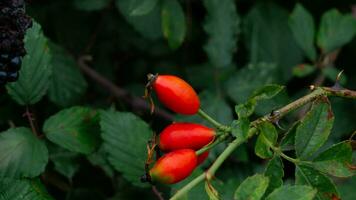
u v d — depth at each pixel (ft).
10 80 1.32
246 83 1.85
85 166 1.75
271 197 1.22
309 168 1.28
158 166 1.27
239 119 1.28
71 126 1.51
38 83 1.52
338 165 1.28
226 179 1.75
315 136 1.29
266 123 1.28
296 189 1.22
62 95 1.80
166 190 1.68
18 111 1.71
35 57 1.52
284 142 1.29
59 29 1.97
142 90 1.98
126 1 1.86
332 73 1.91
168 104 1.33
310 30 1.91
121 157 1.50
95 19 2.00
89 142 1.51
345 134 1.90
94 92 1.96
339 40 1.91
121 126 1.51
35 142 1.46
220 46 1.86
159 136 1.30
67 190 1.75
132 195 1.68
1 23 1.28
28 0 1.34
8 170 1.43
